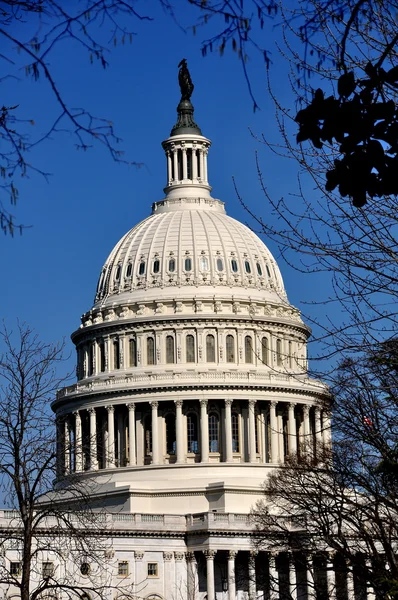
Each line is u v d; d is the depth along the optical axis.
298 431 172.75
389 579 51.66
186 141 190.00
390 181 21.61
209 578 144.00
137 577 143.38
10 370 66.25
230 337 173.12
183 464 164.38
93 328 176.88
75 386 174.88
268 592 117.62
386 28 29.00
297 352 178.12
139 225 186.50
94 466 165.75
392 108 21.28
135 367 172.88
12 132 20.48
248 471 165.00
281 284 183.50
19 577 119.44
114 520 144.50
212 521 145.12
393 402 44.62
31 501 67.62
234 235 180.88
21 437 66.19
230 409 168.12
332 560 64.62
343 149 21.59
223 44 20.42
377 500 57.06
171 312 173.50
